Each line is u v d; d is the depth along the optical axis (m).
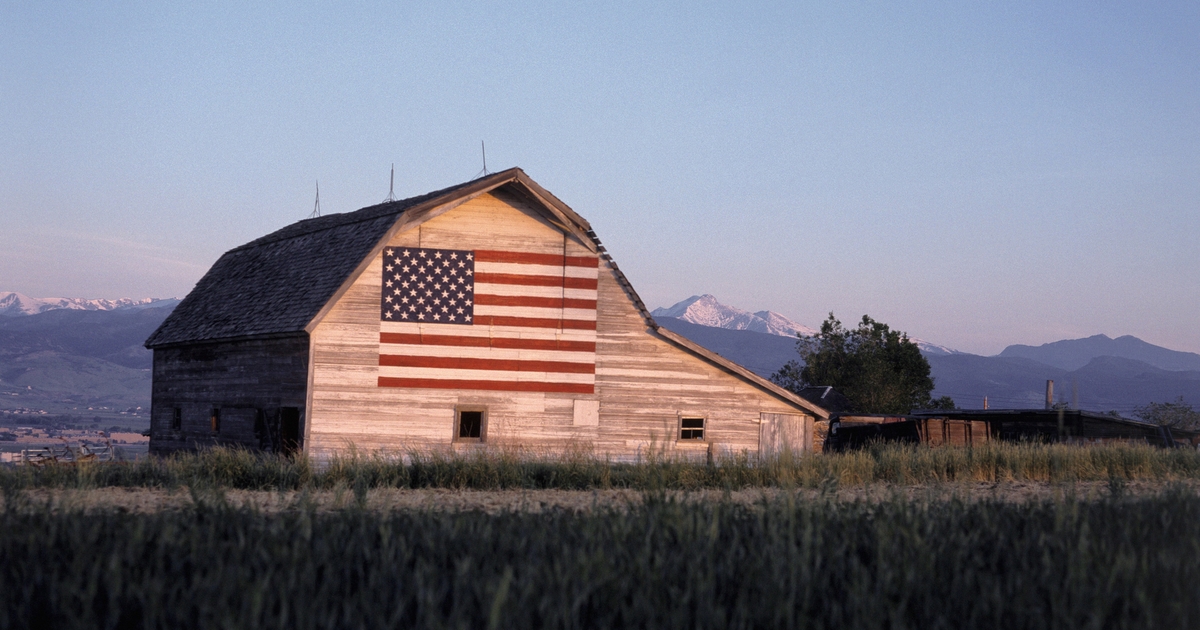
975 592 7.11
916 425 35.56
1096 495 15.02
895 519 9.59
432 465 20.03
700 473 20.09
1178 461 25.42
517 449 27.22
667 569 7.38
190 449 34.16
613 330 31.19
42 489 16.42
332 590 6.88
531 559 7.64
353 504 11.72
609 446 30.86
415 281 29.30
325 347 28.28
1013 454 23.89
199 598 6.47
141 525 8.40
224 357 32.72
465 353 29.56
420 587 6.49
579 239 30.91
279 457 20.20
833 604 6.63
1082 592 6.88
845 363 66.75
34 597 6.77
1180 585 7.30
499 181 29.53
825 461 22.61
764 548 7.94
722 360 32.12
